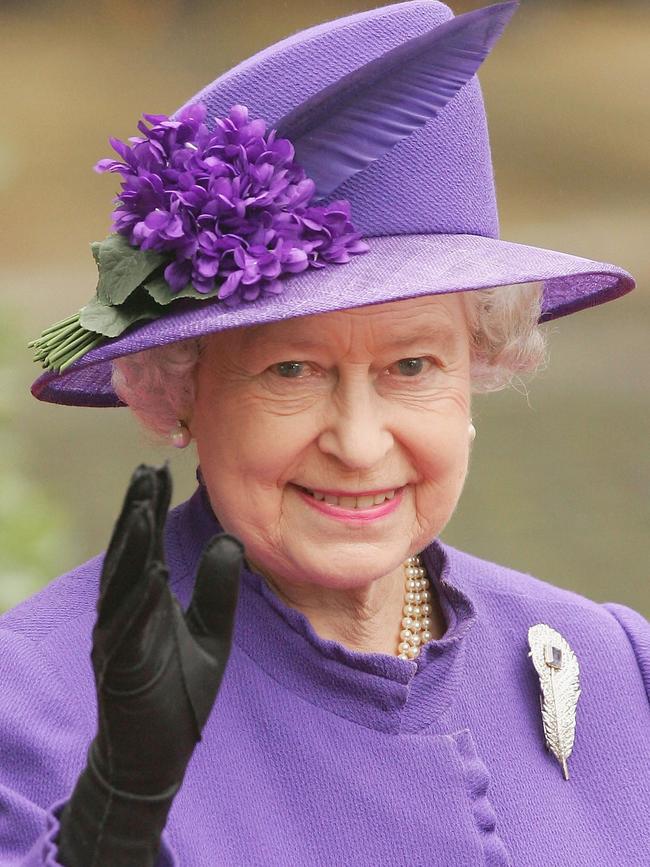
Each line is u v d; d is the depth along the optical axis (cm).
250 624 698
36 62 5181
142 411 718
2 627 700
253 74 673
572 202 4303
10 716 660
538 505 2611
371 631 736
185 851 639
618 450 2906
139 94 4897
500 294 714
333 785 675
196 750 668
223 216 638
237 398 664
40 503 1702
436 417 673
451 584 738
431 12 695
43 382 709
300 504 674
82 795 538
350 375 653
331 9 5578
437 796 680
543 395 3238
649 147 4734
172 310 654
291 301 628
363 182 669
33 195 4178
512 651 763
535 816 711
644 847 723
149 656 510
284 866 654
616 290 779
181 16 5547
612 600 2239
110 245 655
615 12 6047
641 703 769
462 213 693
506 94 5228
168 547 740
